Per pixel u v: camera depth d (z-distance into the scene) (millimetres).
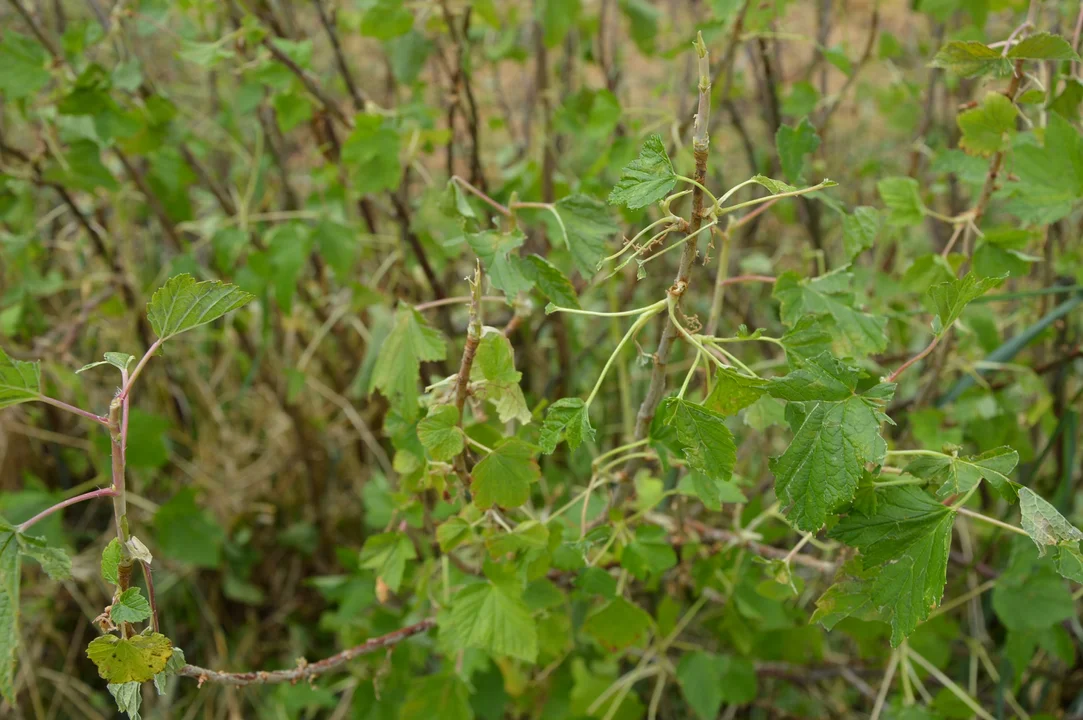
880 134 1928
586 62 1459
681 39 1614
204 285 707
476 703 1111
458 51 1136
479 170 1202
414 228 1128
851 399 708
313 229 1175
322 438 1474
